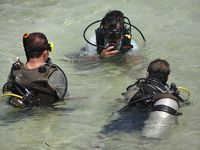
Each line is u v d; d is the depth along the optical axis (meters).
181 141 12.27
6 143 12.73
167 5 26.25
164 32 22.20
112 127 13.14
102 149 12.22
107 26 17.62
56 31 23.58
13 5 28.03
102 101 15.27
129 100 13.52
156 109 12.70
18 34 23.38
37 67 13.98
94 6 26.89
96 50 18.66
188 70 17.75
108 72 17.73
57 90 14.02
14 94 14.05
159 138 12.35
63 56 19.95
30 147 12.52
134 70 17.81
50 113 14.14
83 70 18.14
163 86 13.19
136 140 12.40
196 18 24.09
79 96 15.62
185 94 15.45
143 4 26.72
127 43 18.16
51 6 27.50
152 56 19.12
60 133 13.16
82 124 13.63
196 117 13.64
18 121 13.77
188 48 20.02
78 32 23.30
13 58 19.94
